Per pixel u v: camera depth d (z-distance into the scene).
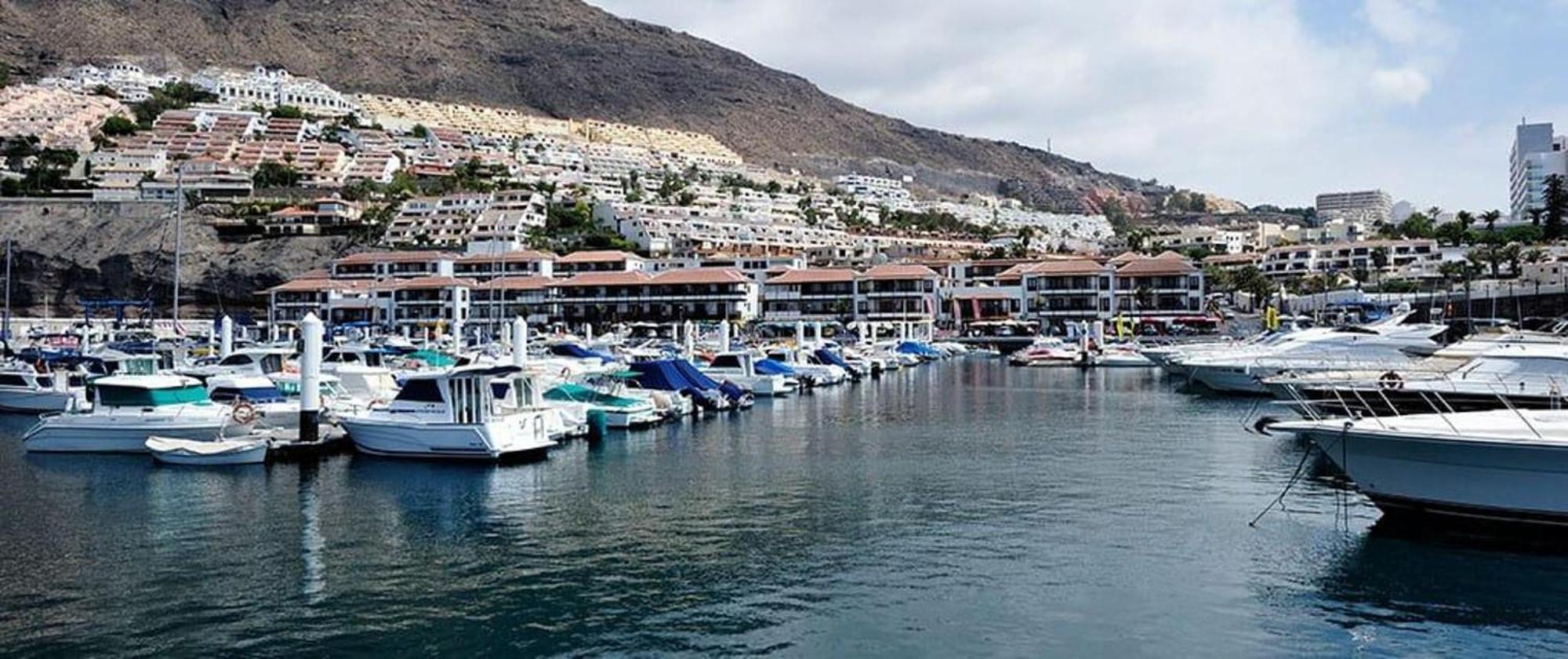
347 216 190.25
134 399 43.00
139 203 186.25
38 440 42.72
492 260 161.12
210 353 71.19
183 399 43.94
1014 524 30.44
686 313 149.12
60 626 22.38
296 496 34.75
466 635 21.97
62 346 90.31
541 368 54.66
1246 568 25.58
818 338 110.56
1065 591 24.22
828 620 22.61
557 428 46.28
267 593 24.56
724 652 20.91
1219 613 22.62
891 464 41.19
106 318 154.38
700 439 48.62
